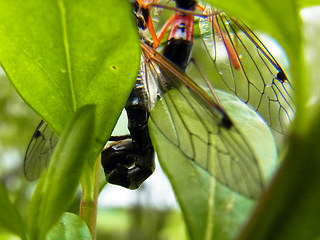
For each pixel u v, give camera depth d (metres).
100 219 0.25
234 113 0.05
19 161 0.22
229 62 0.06
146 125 0.06
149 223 0.21
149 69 0.05
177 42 0.06
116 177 0.06
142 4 0.06
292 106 0.05
